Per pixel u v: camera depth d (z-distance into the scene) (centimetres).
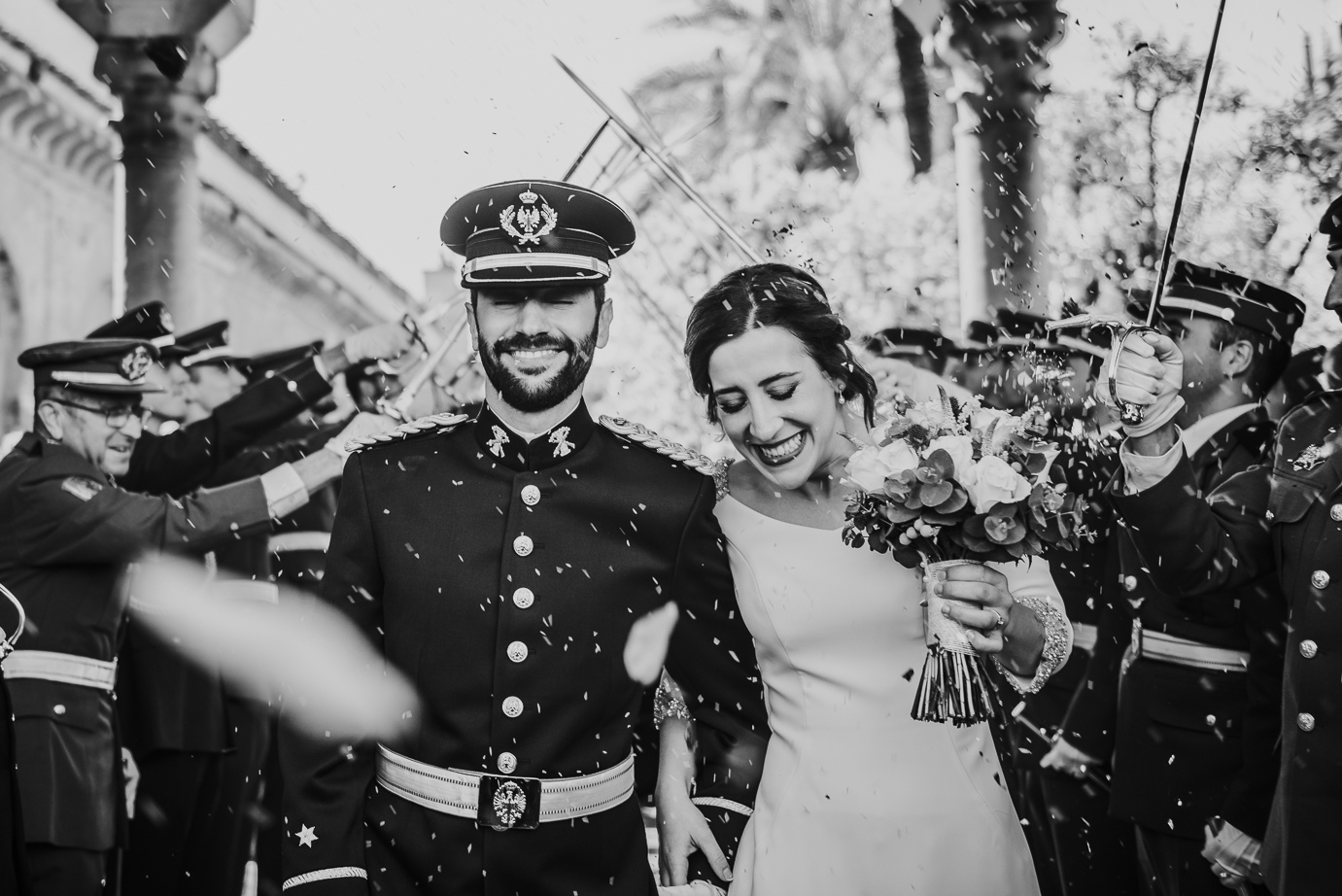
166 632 510
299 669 303
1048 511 292
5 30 914
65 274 1072
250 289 1378
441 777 294
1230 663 410
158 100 699
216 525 467
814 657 316
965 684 296
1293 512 310
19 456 464
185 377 604
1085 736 473
